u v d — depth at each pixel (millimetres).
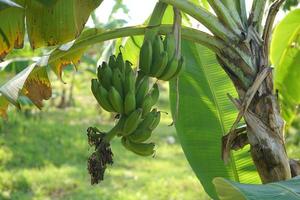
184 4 2824
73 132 16641
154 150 2674
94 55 11836
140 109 2568
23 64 5344
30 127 16125
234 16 2969
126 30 2836
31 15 2721
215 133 3541
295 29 3832
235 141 3023
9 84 2699
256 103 2951
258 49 2969
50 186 11281
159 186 11719
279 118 2959
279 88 4008
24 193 10883
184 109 3572
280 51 3895
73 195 10922
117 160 14180
